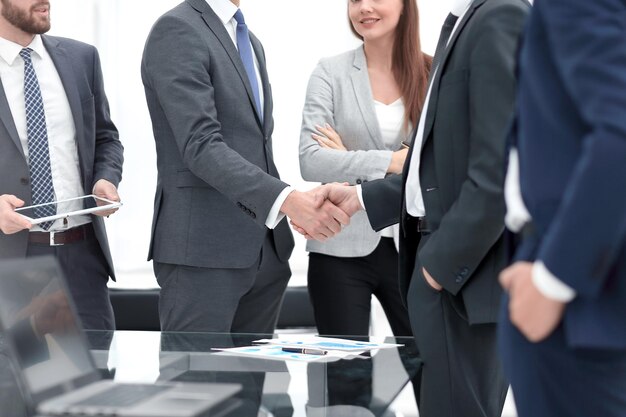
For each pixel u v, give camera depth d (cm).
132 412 104
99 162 297
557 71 103
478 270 180
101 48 458
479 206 172
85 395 115
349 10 291
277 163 450
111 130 306
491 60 177
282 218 259
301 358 164
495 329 186
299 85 449
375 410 120
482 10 183
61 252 277
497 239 178
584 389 105
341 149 282
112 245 455
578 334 98
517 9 179
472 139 179
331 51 448
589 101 93
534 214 103
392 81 290
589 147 91
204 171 238
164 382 136
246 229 252
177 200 251
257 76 268
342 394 131
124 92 458
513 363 112
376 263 277
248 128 253
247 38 265
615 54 93
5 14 270
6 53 276
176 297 251
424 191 191
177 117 240
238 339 193
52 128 279
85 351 136
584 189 90
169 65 243
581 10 97
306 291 366
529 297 98
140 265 455
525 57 108
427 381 182
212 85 249
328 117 288
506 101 175
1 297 118
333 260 279
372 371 152
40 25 273
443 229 179
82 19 459
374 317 427
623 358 102
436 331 185
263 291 267
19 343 117
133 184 456
